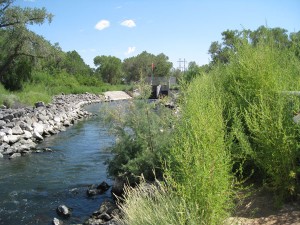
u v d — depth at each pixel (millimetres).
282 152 4430
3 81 37281
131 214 4652
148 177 8188
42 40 36969
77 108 35125
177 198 3971
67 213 8016
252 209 4500
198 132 4098
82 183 10453
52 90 48469
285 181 4500
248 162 5484
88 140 17781
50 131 20078
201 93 6305
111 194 9086
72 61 83938
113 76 105438
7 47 36094
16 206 8672
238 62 6617
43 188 10055
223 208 3838
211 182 3471
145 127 8508
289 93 4980
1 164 12906
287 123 4621
